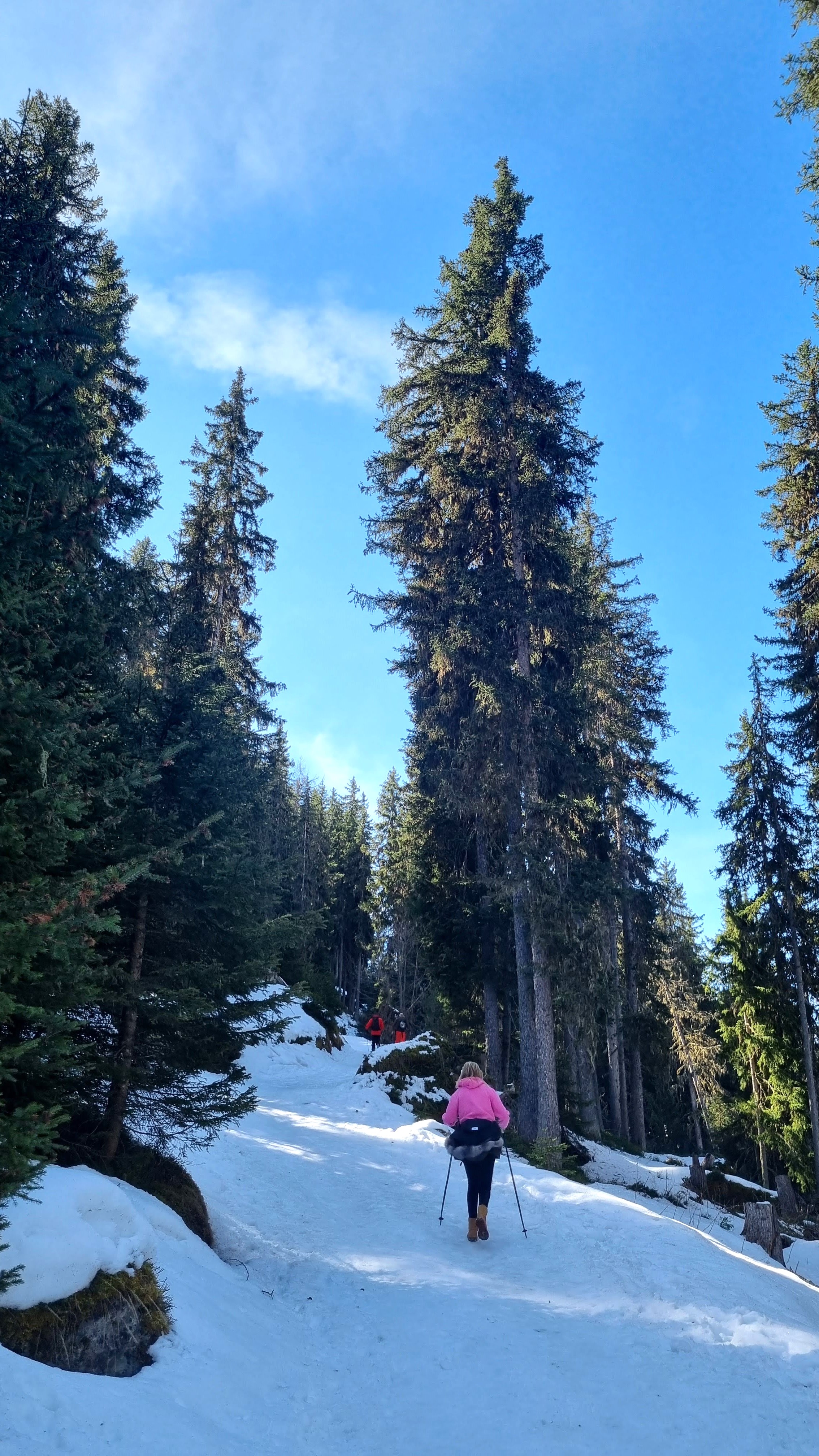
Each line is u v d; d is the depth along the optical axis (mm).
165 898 8438
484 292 22109
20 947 4668
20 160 14539
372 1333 6727
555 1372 5852
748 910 27547
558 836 18344
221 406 31219
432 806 24422
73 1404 4293
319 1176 12219
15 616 6031
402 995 48312
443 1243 9180
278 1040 9266
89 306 16281
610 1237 9125
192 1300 6172
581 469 21000
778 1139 28344
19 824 5254
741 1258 9688
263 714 26734
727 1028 31312
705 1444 4891
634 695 30984
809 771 26531
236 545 29969
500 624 19266
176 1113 8594
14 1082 6051
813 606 24844
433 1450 4867
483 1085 9773
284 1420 5254
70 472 8922
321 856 64875
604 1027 23734
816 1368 6023
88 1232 5418
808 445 25953
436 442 22953
